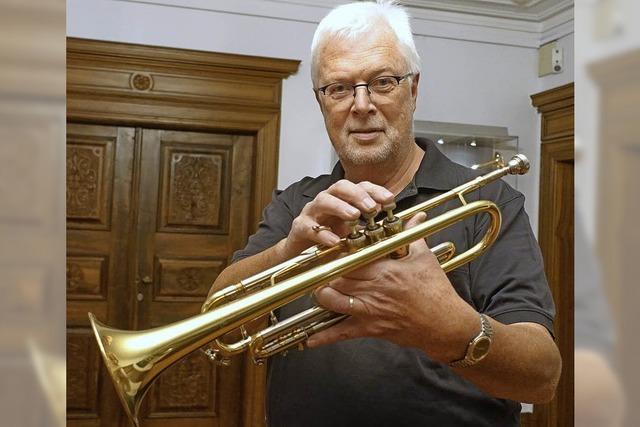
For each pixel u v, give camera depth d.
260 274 1.01
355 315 0.90
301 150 3.76
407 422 1.20
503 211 1.27
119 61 3.53
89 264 3.60
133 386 0.92
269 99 3.72
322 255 1.00
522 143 4.11
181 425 3.64
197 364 3.67
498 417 1.22
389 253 0.93
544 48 4.07
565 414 3.89
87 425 3.55
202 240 3.73
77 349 3.56
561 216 3.96
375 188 0.96
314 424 1.25
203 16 3.63
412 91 1.36
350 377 1.23
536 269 1.18
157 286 3.67
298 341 1.04
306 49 3.76
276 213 1.49
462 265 1.21
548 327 1.09
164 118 3.59
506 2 3.94
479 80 4.06
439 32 4.00
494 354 0.94
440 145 3.92
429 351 0.93
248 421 3.62
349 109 1.29
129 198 3.65
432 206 1.09
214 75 3.65
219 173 3.76
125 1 3.54
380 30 1.30
